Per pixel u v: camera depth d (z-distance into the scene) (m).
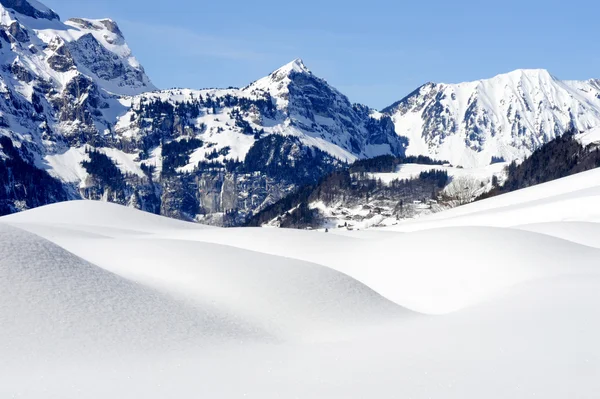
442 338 25.94
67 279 33.44
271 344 29.28
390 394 19.08
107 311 30.55
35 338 26.00
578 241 62.59
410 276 47.19
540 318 27.47
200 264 43.31
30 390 20.66
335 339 30.39
